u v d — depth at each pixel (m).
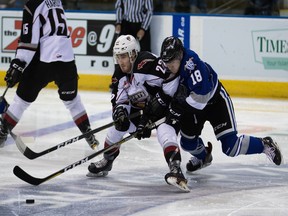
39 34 12.91
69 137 15.18
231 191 10.70
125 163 12.75
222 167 12.54
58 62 13.15
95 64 23.20
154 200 10.10
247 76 22.12
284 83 21.83
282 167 12.57
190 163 11.88
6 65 23.78
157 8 23.06
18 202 9.94
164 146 10.41
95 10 23.33
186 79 10.23
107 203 9.92
